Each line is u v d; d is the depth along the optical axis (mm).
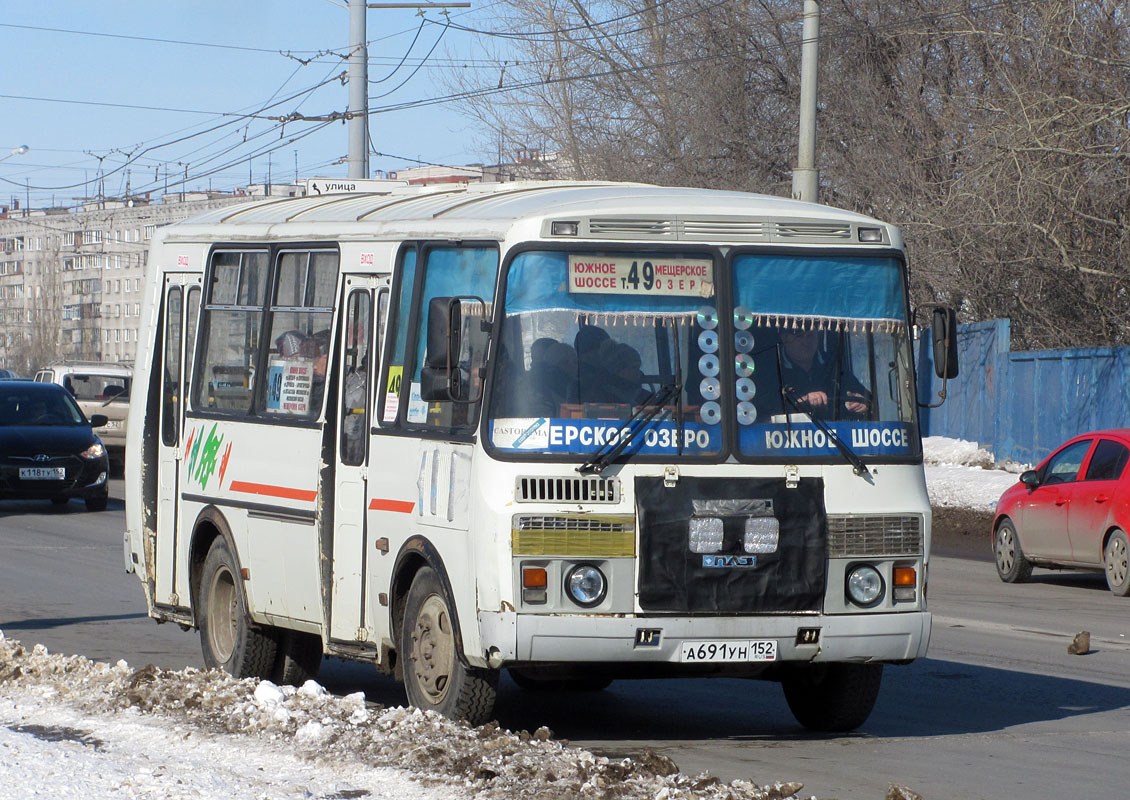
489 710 14656
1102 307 52938
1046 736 16031
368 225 16812
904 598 14961
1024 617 26000
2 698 16469
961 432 59531
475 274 15094
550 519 13930
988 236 50688
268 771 12836
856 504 14797
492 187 17703
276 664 18562
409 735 13633
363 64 57156
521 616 13789
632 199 15164
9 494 42062
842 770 14133
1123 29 47500
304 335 17719
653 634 14039
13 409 44062
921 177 56344
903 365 15406
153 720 15055
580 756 12836
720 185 65125
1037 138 44844
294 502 17406
